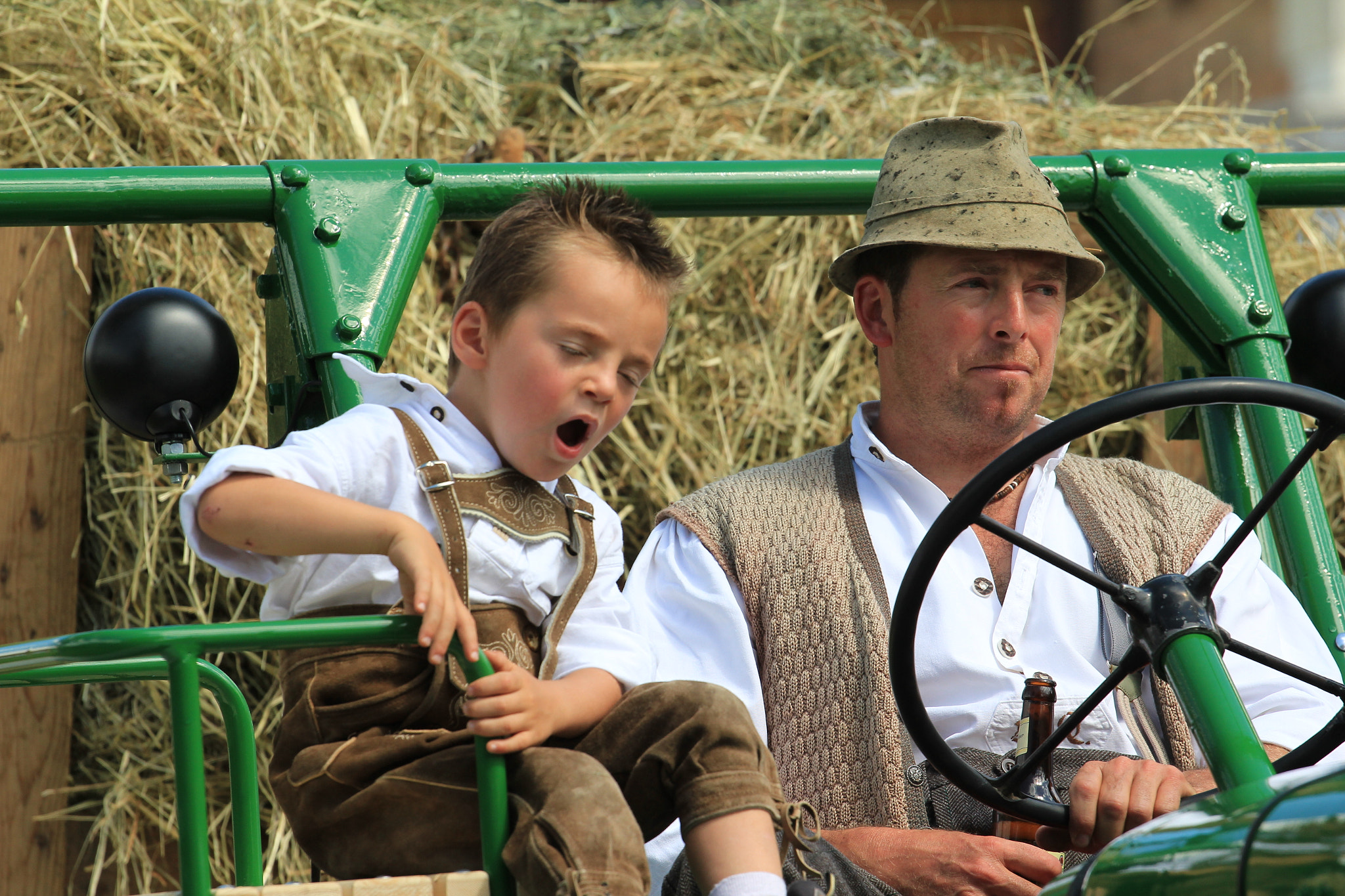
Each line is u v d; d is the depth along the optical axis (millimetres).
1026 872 5551
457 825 4441
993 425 6734
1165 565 6625
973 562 6613
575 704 4613
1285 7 23172
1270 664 4508
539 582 4980
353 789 4543
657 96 12828
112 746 10047
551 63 13117
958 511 4645
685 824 4367
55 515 10062
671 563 6949
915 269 6750
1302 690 6469
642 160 12297
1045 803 5074
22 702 9805
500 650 4840
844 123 12617
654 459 11156
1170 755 6324
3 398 9977
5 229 10172
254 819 4895
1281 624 6762
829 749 6344
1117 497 6883
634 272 4887
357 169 7137
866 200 7617
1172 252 7664
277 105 11203
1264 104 22781
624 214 5027
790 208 7617
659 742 4516
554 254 4824
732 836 4293
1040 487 6805
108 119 10680
